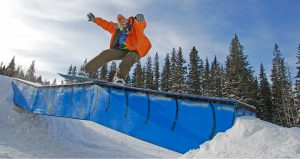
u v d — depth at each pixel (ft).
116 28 18.90
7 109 35.91
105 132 52.11
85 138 41.86
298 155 9.96
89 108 20.27
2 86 38.42
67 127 41.75
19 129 33.60
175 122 14.69
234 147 11.62
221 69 182.80
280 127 12.10
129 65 18.17
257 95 146.10
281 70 161.17
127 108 17.31
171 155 40.22
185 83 164.55
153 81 213.46
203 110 13.87
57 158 25.49
